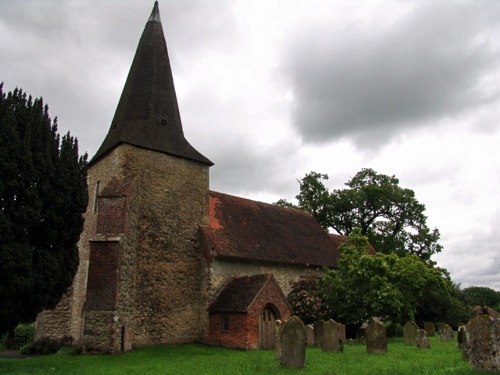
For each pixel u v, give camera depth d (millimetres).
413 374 9344
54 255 12797
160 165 20203
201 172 21797
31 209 11789
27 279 11586
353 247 21156
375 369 10289
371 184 38438
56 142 13469
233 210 24094
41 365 12188
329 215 38875
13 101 12461
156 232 19172
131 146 19406
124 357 13992
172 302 18859
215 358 14055
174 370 11297
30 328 27047
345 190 38312
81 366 12156
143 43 23172
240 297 17938
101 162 20844
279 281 22141
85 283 19266
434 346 16406
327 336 14898
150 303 18156
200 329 19250
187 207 20672
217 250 19656
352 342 18656
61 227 13078
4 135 11672
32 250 11945
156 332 18031
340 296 20172
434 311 29094
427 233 36906
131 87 21969
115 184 17656
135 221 17938
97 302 14742
